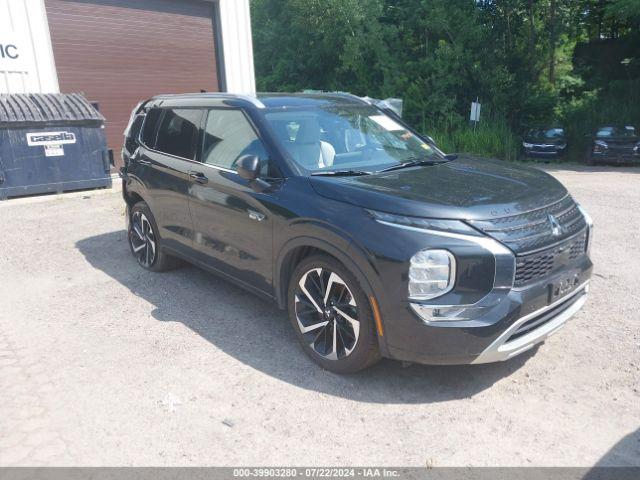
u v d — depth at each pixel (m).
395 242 3.03
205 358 3.79
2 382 3.48
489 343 2.99
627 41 26.67
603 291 4.93
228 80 14.78
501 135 21.28
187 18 13.79
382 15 25.89
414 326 3.01
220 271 4.48
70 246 6.71
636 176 14.63
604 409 3.12
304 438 2.90
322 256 3.44
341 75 27.94
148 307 4.71
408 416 3.09
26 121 9.59
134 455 2.77
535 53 24.05
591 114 23.70
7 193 9.59
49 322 4.43
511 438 2.88
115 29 12.50
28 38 11.12
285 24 29.86
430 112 23.78
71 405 3.22
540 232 3.18
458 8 23.84
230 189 4.11
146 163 5.31
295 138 4.03
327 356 3.55
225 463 2.71
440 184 3.51
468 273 2.98
